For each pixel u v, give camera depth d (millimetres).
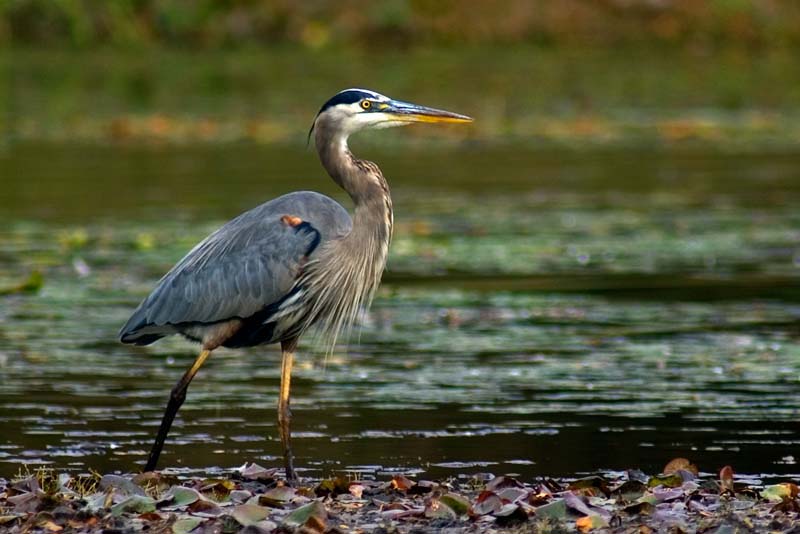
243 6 40906
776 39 40906
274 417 11234
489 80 35562
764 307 14883
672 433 10586
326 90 33656
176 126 29781
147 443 10484
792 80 36469
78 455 10156
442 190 22953
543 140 28922
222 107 31969
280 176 23703
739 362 12633
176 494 8617
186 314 9766
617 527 8047
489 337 13711
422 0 41312
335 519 8211
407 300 15391
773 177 23953
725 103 33594
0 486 9102
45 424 10977
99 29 40312
